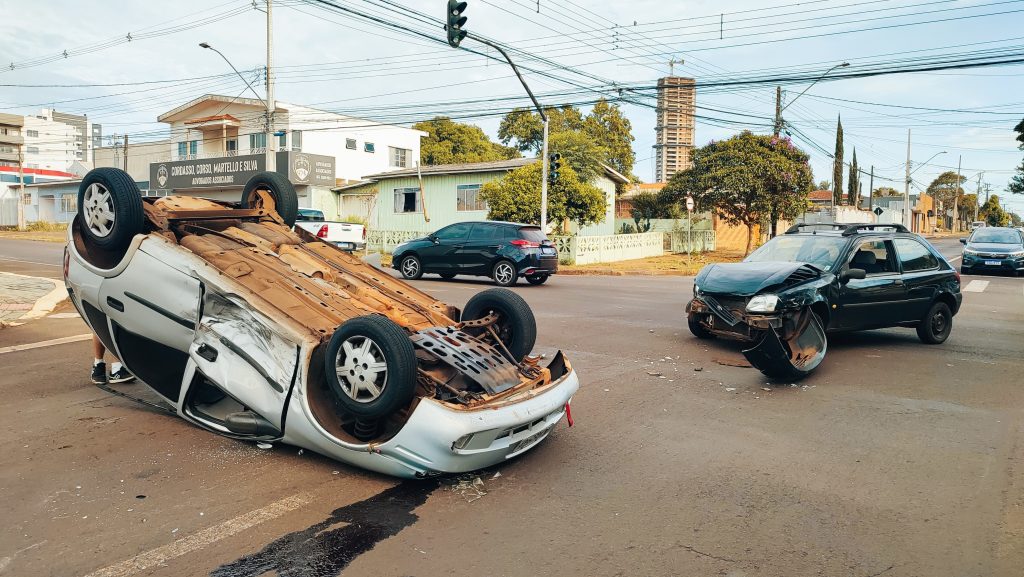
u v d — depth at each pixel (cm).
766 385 729
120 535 372
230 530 379
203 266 504
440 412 413
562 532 384
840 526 396
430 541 370
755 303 805
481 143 5278
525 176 2600
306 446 470
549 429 496
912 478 471
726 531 388
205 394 546
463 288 1641
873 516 410
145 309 532
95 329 593
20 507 407
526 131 5141
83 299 575
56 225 5031
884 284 914
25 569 335
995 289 1741
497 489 444
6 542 363
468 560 351
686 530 389
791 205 3145
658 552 362
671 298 1502
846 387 723
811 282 843
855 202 6116
